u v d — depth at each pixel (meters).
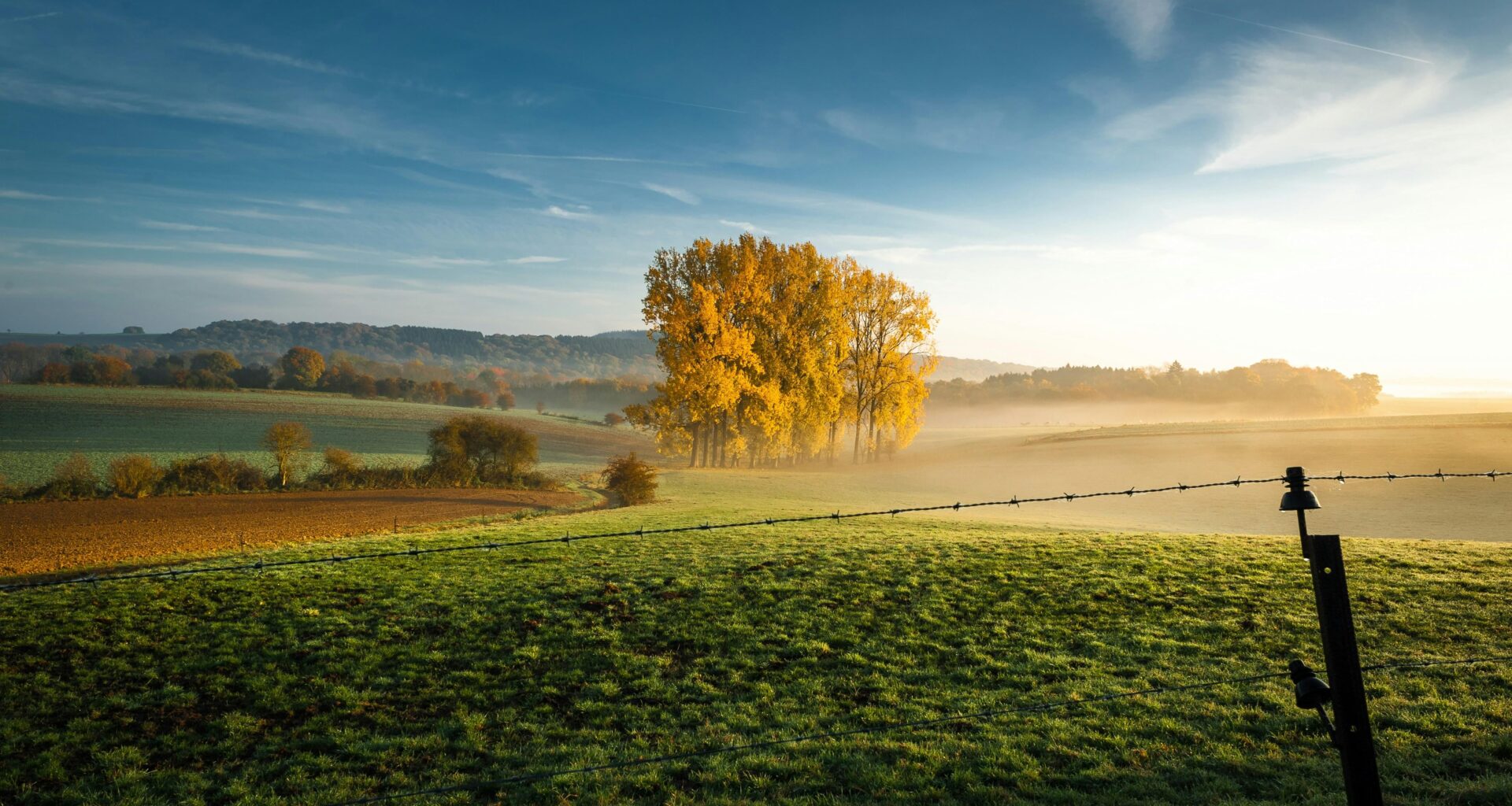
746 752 9.59
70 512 43.38
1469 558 16.61
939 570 17.92
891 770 8.82
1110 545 20.22
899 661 12.64
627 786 8.89
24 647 14.01
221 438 94.06
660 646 13.79
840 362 75.06
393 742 10.41
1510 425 73.94
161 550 30.88
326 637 14.45
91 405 115.81
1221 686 10.62
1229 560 17.67
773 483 59.94
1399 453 63.50
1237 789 7.84
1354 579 15.20
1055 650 12.72
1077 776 8.38
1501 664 10.56
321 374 174.88
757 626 14.67
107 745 10.54
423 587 17.73
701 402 61.78
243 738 10.70
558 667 12.94
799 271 67.94
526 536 26.62
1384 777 7.68
